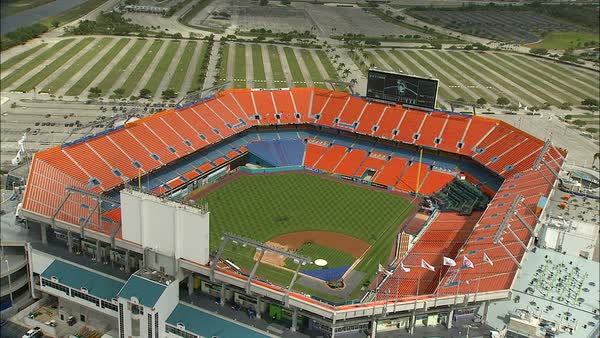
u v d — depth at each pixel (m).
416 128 188.75
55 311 114.00
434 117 191.00
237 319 103.00
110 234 113.25
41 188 131.88
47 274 111.12
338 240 142.62
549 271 122.12
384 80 190.88
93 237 114.31
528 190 146.50
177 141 175.00
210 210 154.88
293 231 145.75
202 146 177.88
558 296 113.19
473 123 186.88
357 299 116.31
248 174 181.12
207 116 190.38
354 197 168.12
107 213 130.00
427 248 136.62
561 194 170.88
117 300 101.00
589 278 120.50
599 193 173.62
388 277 121.88
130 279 102.69
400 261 131.12
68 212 124.31
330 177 181.38
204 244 100.62
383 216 157.25
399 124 191.12
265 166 187.00
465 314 106.25
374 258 134.62
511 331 101.75
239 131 190.38
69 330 108.69
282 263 129.00
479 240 124.19
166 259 104.38
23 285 117.69
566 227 136.00
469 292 101.12
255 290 100.62
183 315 102.19
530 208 135.12
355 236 145.25
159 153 167.50
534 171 157.88
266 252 133.12
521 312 105.44
